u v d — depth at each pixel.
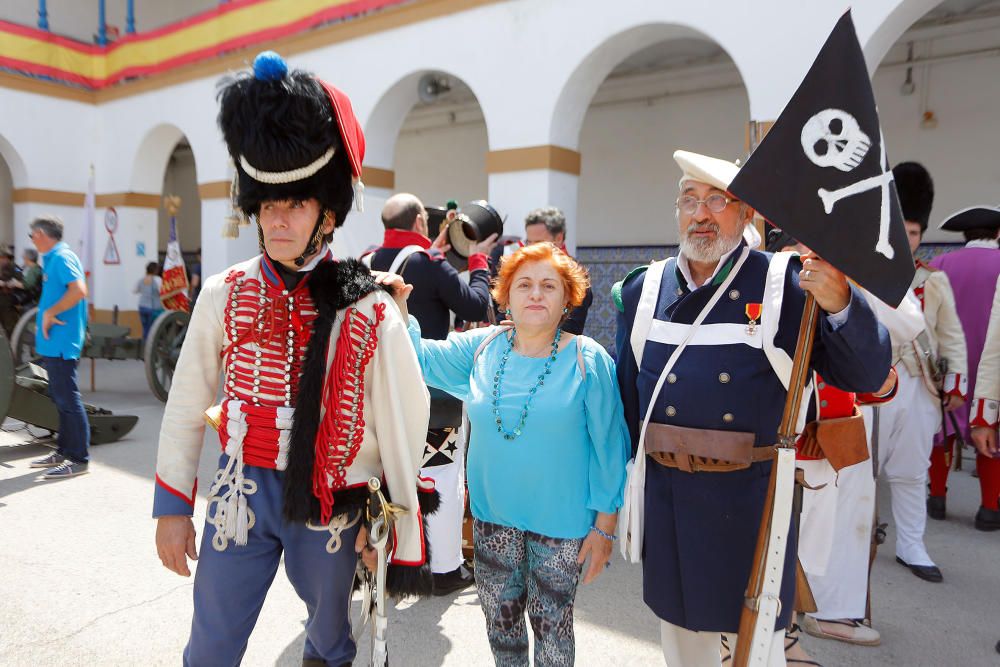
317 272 1.72
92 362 8.52
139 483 4.73
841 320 1.59
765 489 1.78
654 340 1.90
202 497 4.36
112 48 11.71
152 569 3.43
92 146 12.16
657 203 9.78
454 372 2.22
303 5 8.65
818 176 1.54
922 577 3.50
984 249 4.18
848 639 2.87
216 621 1.71
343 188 1.70
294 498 1.64
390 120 8.28
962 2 7.16
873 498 2.84
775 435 1.79
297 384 1.70
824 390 2.24
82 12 14.63
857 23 5.02
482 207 3.86
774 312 1.75
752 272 1.83
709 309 1.82
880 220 1.53
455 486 3.17
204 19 10.01
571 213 6.92
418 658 2.71
